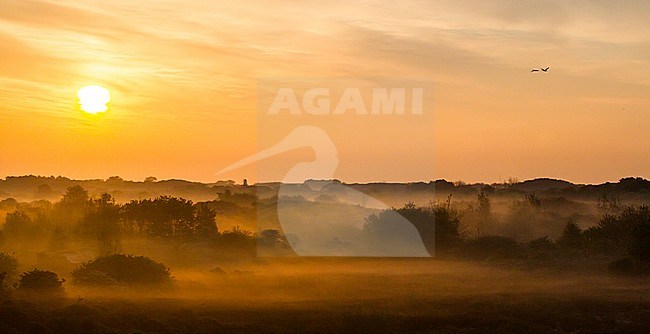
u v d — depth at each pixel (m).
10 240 40.53
